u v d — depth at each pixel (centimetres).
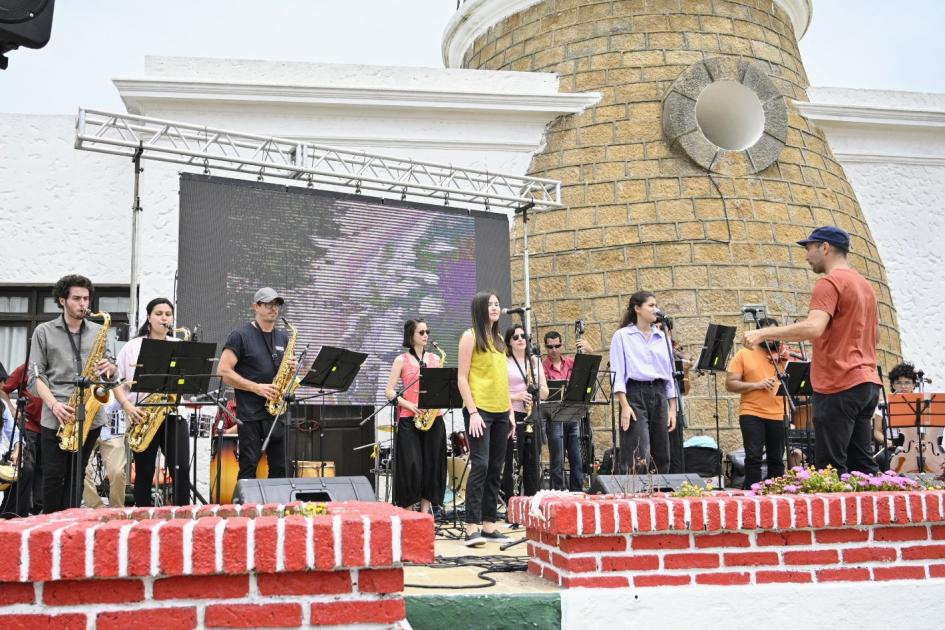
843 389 577
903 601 468
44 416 648
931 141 1584
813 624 457
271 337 730
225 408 708
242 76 1323
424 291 1140
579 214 1368
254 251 1040
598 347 1295
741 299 1307
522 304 1366
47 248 1382
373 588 309
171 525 296
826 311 572
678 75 1428
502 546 647
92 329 679
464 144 1402
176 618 297
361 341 1093
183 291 995
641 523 448
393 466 802
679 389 930
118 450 810
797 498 465
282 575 304
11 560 285
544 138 1438
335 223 1094
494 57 1608
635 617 441
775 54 1519
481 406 688
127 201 1398
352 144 1357
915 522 477
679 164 1377
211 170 1295
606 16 1493
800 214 1395
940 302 1545
